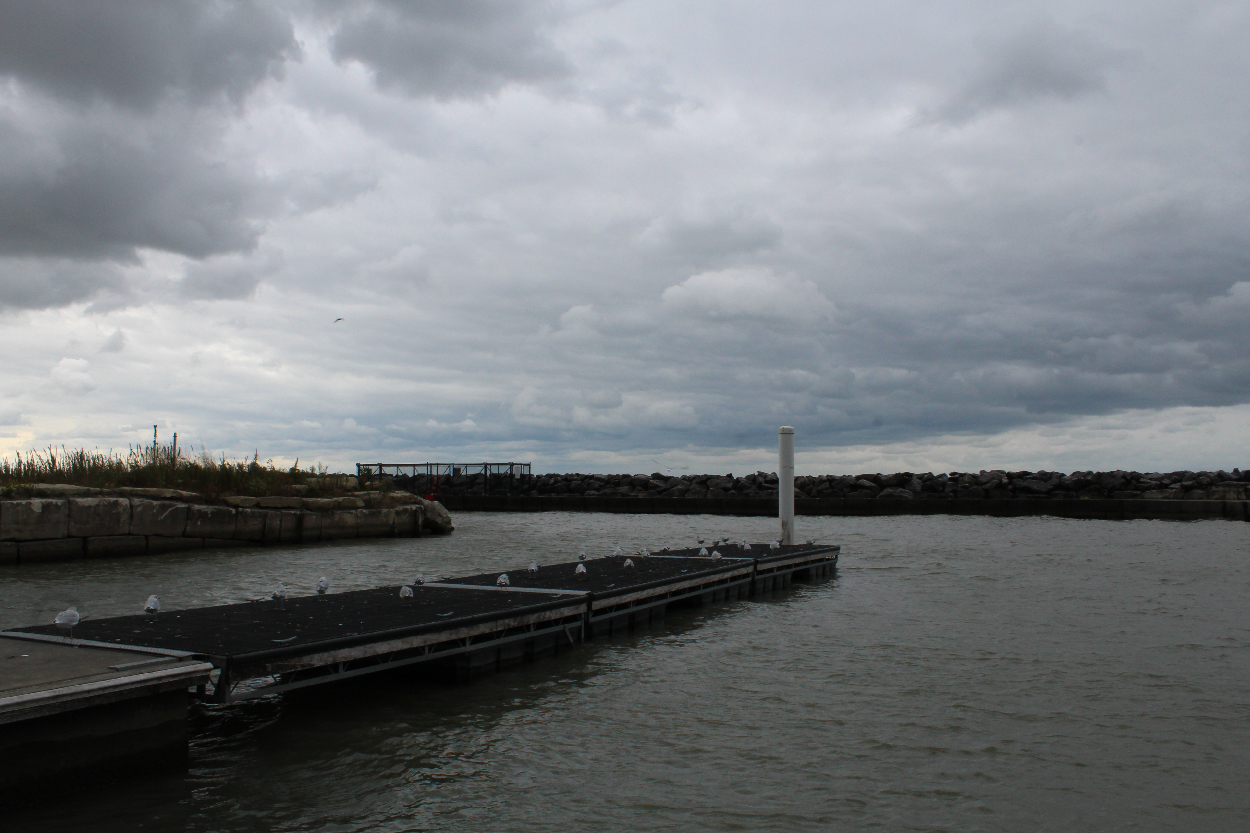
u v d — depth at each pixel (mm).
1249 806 5285
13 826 4391
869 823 4957
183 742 5262
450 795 5227
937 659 9016
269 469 25922
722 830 4820
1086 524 32219
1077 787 5547
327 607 8320
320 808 4957
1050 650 9484
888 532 28594
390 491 27750
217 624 7090
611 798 5242
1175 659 9047
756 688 7809
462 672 7820
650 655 9195
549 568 12719
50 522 17438
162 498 20047
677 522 35688
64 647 5785
